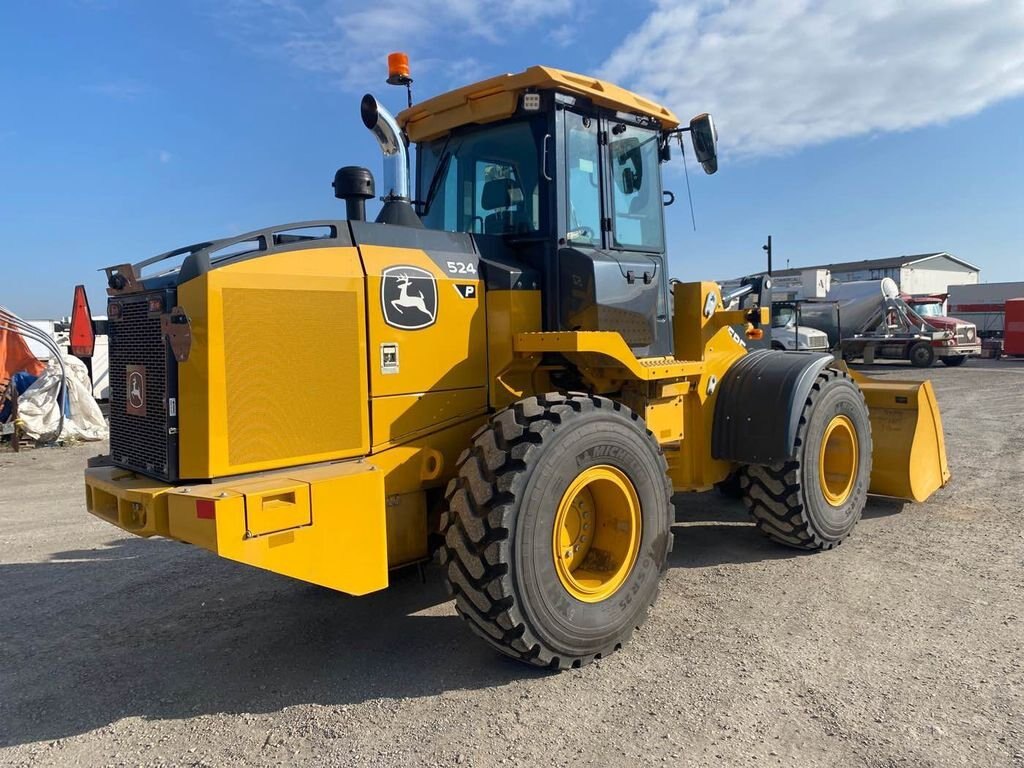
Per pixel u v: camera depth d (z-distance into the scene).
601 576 3.67
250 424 3.14
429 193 4.59
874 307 24.25
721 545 5.36
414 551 3.71
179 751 2.92
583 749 2.83
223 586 4.86
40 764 2.86
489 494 3.24
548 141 3.96
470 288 3.88
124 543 5.95
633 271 4.18
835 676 3.34
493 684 3.37
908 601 4.19
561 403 3.54
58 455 10.68
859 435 5.39
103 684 3.51
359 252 3.51
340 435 3.40
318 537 3.06
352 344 3.42
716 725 2.96
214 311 3.04
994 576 4.55
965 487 6.84
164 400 3.19
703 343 4.93
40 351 14.31
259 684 3.47
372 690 3.36
